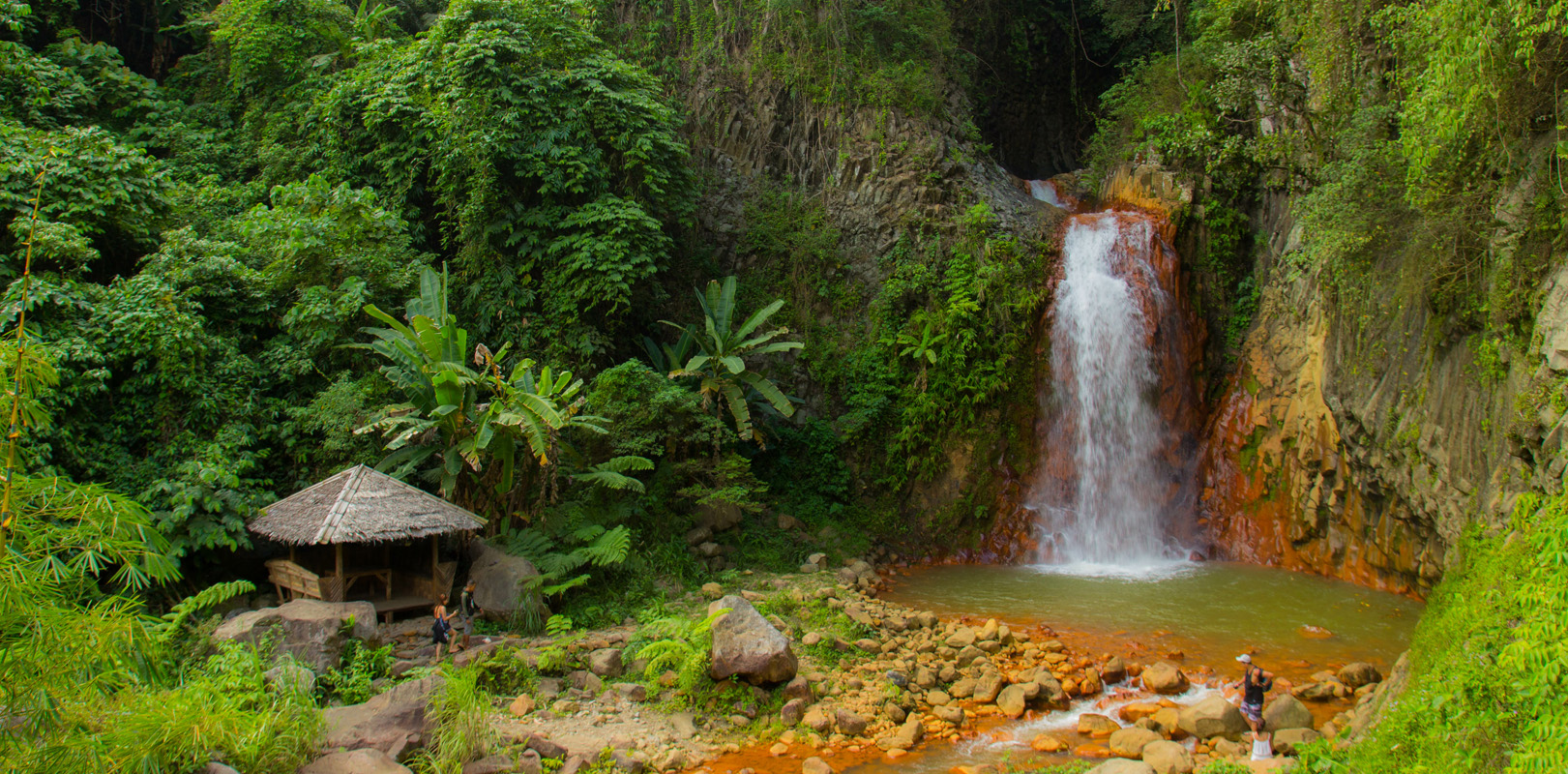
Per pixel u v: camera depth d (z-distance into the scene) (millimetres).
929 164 21734
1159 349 19672
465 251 17250
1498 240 11008
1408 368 13805
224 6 21078
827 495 19406
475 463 13133
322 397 14219
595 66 18016
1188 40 25094
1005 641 12773
